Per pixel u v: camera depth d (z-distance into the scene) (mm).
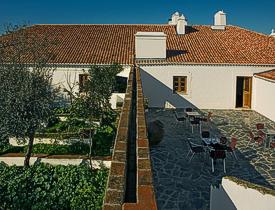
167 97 27750
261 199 8203
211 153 14227
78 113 18078
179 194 12008
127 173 6047
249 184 8555
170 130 21156
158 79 27531
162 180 13250
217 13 35281
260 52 29156
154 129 17953
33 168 13969
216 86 27625
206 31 34688
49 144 17641
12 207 11703
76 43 30609
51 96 14641
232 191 9117
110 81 18547
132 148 7766
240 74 27344
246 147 17766
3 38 20359
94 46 30047
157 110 27172
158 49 27766
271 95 23953
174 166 14773
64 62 26328
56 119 21359
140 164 5168
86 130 18281
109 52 28734
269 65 27031
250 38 32500
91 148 16531
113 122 19875
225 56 28344
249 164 15172
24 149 17094
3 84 13250
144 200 3971
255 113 26578
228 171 14281
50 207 11594
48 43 24953
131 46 30344
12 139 17531
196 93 27719
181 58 27984
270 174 14031
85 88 18422
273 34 33656
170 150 17062
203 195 11938
